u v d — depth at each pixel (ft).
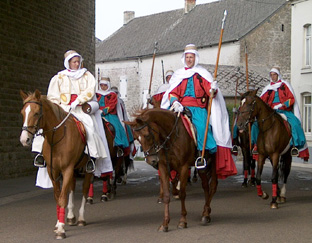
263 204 37.14
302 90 90.74
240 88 112.98
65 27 68.28
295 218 31.24
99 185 49.98
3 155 53.57
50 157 26.63
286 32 132.05
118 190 45.55
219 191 44.96
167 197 26.91
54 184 27.09
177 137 26.71
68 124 26.86
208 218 29.04
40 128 25.39
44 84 62.64
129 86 156.87
